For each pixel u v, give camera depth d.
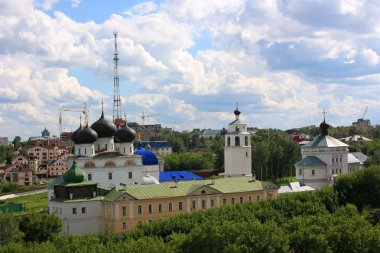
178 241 140.75
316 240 133.50
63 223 193.88
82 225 196.38
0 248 136.62
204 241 134.62
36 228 173.50
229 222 144.88
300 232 137.75
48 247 137.38
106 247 138.00
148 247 132.38
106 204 198.38
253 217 173.88
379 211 199.38
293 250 138.38
